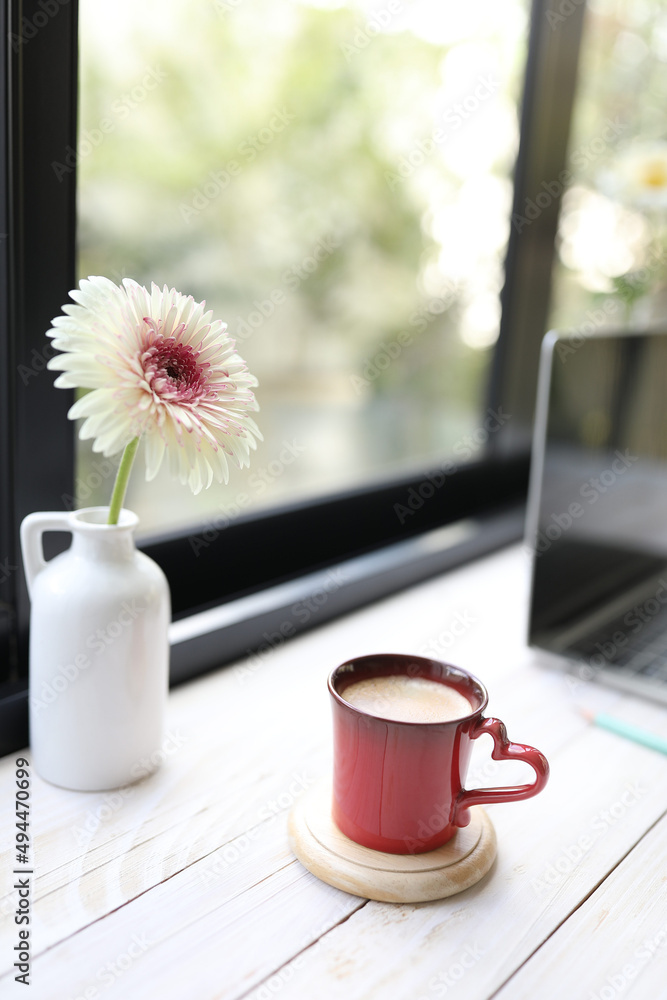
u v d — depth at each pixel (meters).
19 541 0.69
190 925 0.55
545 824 0.64
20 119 0.64
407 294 1.73
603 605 0.85
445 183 1.46
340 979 0.53
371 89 1.57
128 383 0.57
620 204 1.24
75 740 0.63
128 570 0.63
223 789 0.65
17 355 0.67
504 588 0.97
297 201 1.77
